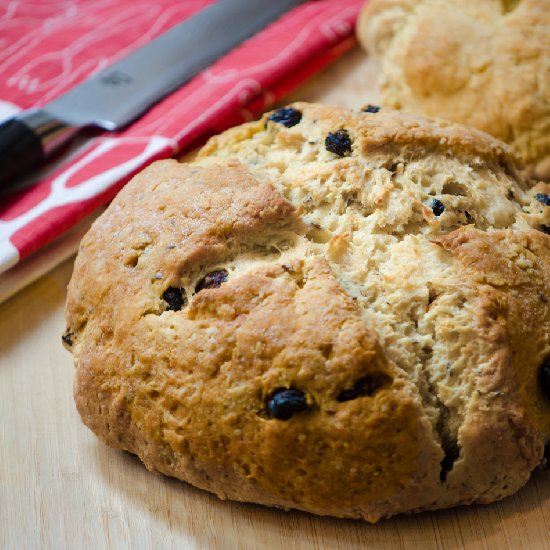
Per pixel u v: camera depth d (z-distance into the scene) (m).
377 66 0.61
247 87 0.57
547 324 0.43
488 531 0.42
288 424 0.41
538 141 0.52
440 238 0.43
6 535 0.43
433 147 0.46
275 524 0.43
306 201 0.45
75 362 0.45
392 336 0.41
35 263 0.51
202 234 0.43
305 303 0.41
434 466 0.41
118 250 0.45
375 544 0.42
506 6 0.55
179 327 0.42
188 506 0.43
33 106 0.58
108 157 0.54
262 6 0.62
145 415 0.42
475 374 0.41
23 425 0.46
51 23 0.63
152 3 0.64
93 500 0.44
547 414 0.42
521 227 0.45
